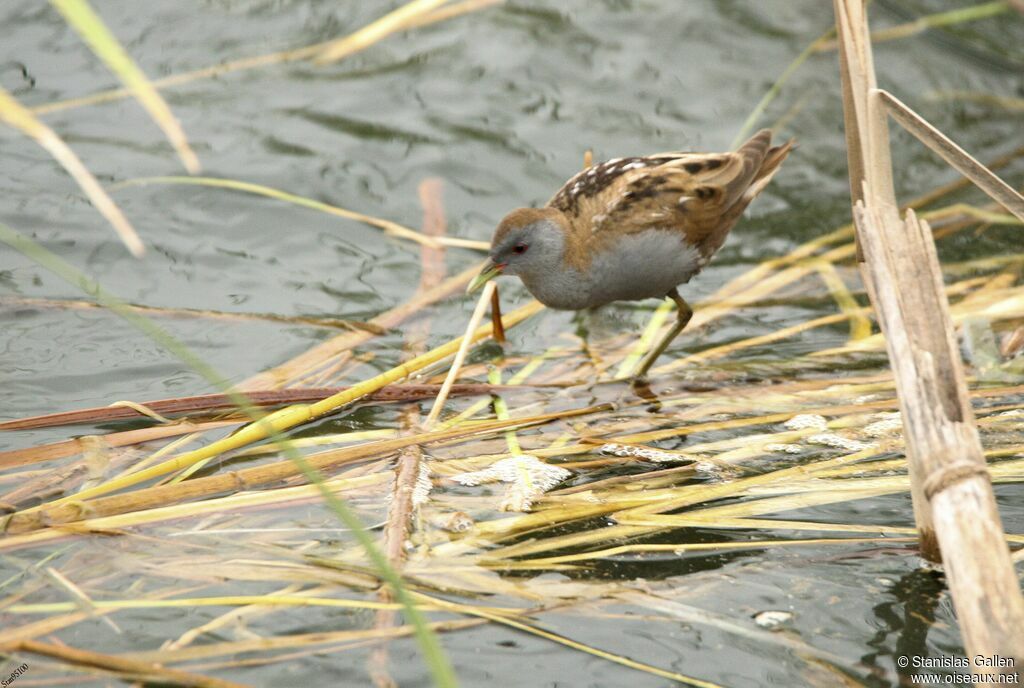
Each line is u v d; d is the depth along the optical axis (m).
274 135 11.91
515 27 13.67
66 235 10.44
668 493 7.54
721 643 6.12
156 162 11.41
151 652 5.75
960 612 4.77
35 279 9.91
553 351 9.79
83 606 6.08
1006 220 11.43
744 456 8.09
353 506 7.25
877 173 6.98
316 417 8.48
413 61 13.08
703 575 6.70
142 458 7.75
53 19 13.15
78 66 12.49
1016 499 7.36
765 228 11.48
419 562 6.69
